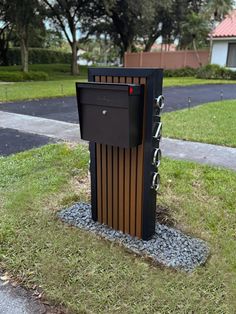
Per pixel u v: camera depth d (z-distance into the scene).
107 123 2.12
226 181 3.35
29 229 2.47
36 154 4.23
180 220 2.64
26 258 2.14
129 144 2.06
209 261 2.11
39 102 8.91
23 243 2.30
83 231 2.45
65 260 2.12
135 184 2.26
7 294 1.88
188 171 3.60
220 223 2.59
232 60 19.33
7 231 2.43
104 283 1.91
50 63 28.31
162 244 2.27
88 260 2.11
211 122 6.09
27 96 9.66
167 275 1.97
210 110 7.36
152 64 21.94
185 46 22.95
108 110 2.09
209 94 11.01
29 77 15.80
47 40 29.09
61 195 3.06
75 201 2.95
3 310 1.77
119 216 2.42
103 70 2.19
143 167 2.18
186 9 22.05
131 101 1.98
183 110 7.46
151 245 2.26
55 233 2.41
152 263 2.09
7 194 3.04
